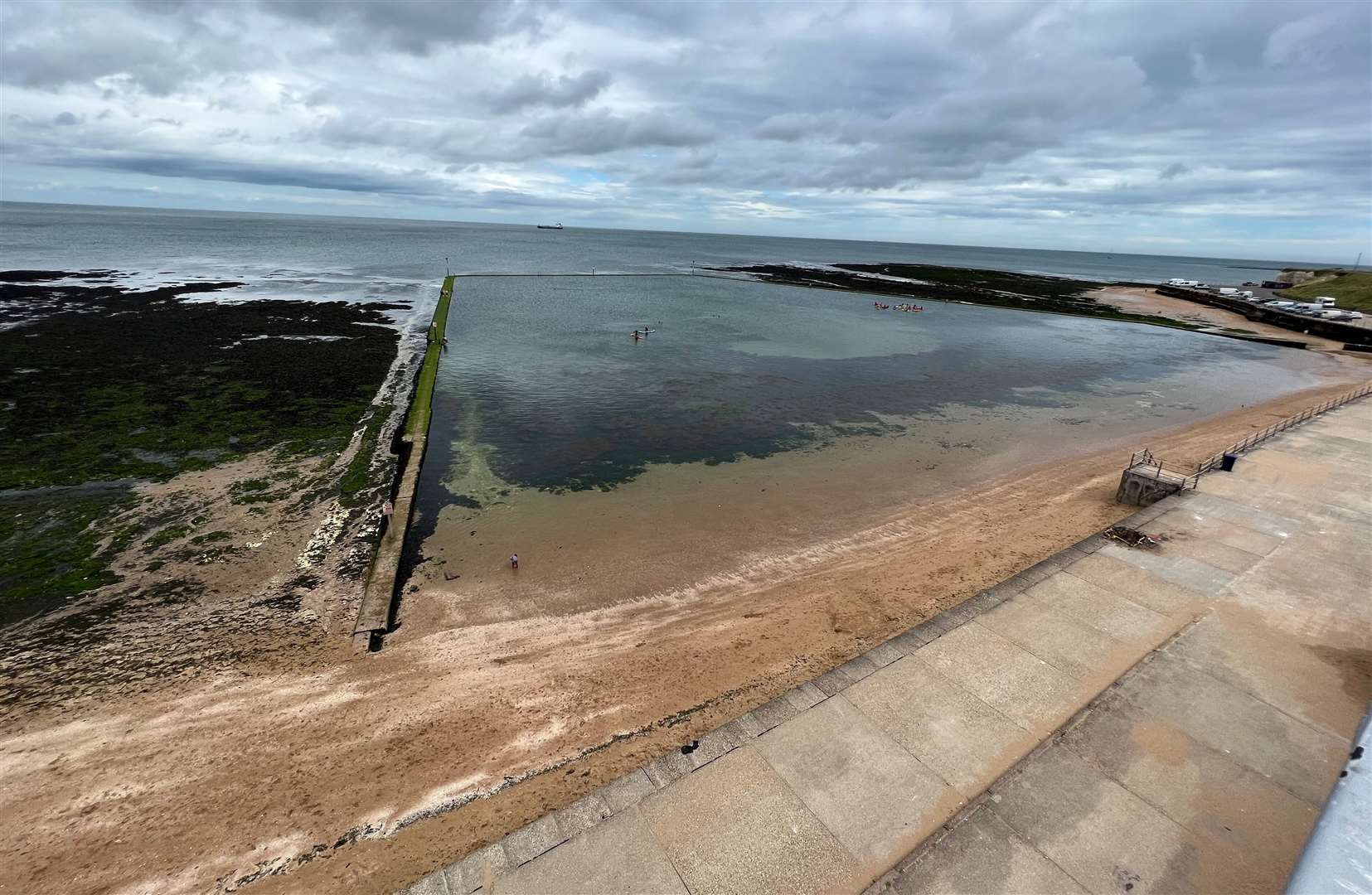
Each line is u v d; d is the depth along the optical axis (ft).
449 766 32.45
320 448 71.36
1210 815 28.25
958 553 54.13
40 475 61.62
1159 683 36.22
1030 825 27.73
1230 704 34.68
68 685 36.99
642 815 28.14
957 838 27.17
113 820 29.27
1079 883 25.39
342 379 97.09
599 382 103.96
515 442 77.00
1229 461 66.80
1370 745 24.08
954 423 90.43
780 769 30.53
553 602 46.32
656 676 39.11
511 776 31.89
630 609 45.78
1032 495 66.69
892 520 60.18
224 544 51.65
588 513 59.72
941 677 36.68
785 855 26.45
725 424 85.81
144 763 32.17
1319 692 35.65
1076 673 37.06
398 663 39.60
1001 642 39.65
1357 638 40.14
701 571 50.83
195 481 62.03
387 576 47.01
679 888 25.21
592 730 34.88
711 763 30.81
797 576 50.47
